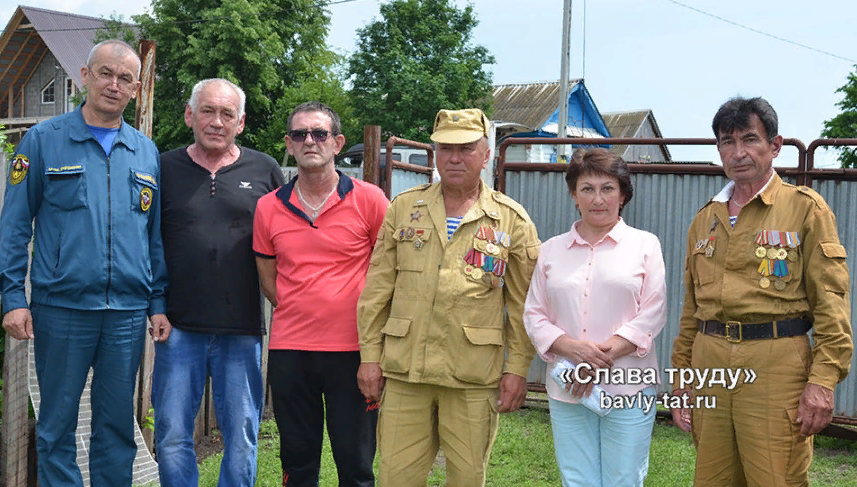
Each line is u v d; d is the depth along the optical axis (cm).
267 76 2559
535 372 630
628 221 603
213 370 370
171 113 2528
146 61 534
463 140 305
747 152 292
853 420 535
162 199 369
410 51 2583
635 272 297
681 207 588
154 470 441
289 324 350
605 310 298
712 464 308
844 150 2473
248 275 369
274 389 353
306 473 359
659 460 486
